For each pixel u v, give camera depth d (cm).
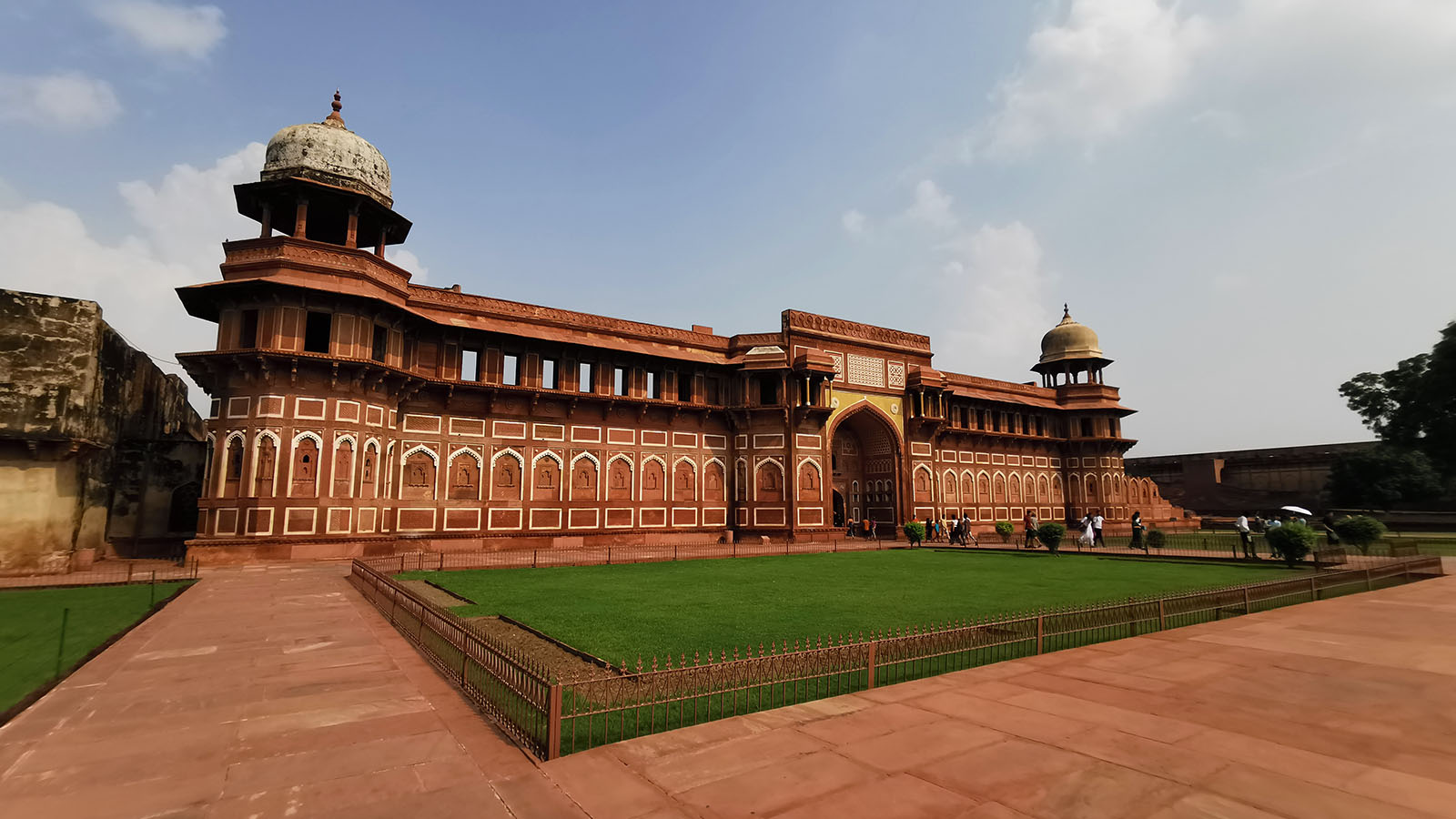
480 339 1734
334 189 1433
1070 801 274
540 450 1791
